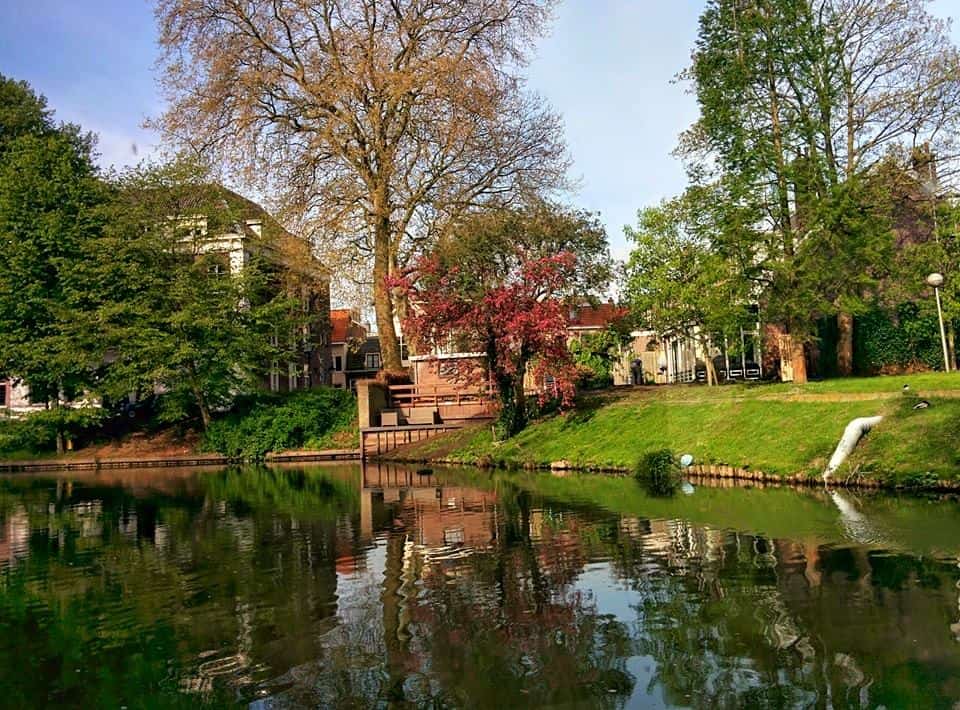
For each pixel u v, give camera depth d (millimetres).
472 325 21469
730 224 20781
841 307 20016
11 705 5391
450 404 29938
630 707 4953
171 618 7297
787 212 20953
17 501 17797
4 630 7121
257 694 5402
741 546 9125
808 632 6074
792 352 21422
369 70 25859
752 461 15320
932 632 5930
